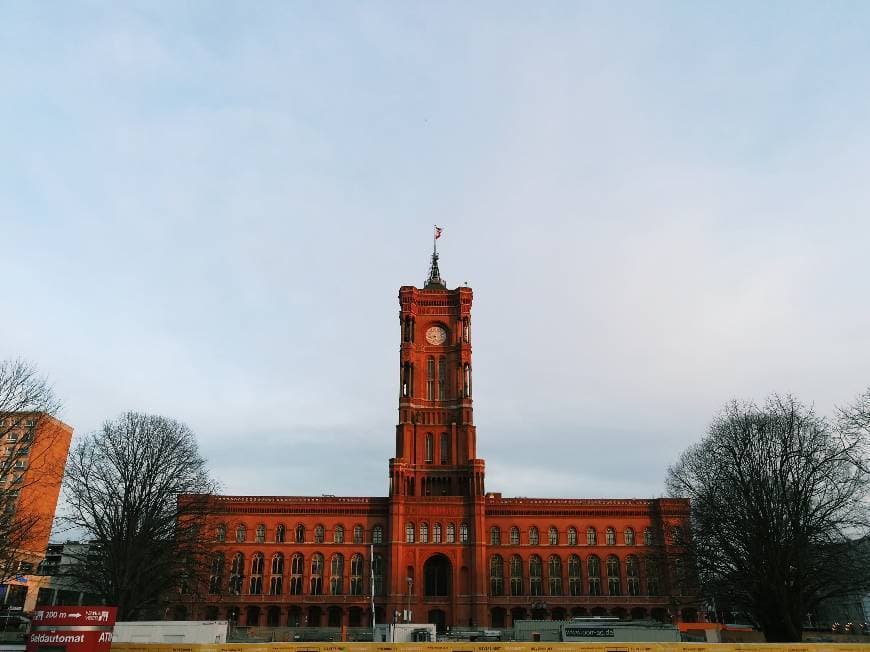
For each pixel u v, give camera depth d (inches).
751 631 3100.4
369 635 3934.5
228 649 1533.0
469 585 4441.4
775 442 2524.6
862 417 2140.7
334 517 4694.9
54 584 4564.5
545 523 4736.7
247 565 4569.4
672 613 4421.8
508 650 1536.7
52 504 3912.4
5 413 2169.0
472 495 4648.1
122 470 3048.7
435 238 6245.1
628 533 4714.6
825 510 2379.4
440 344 5383.9
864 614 4028.1
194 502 3307.1
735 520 2469.2
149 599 3166.8
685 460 3061.0
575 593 4574.3
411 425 5024.6
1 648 1649.9
